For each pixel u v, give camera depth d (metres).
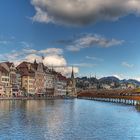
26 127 68.38
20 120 80.62
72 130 65.56
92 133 62.34
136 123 79.38
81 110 124.38
